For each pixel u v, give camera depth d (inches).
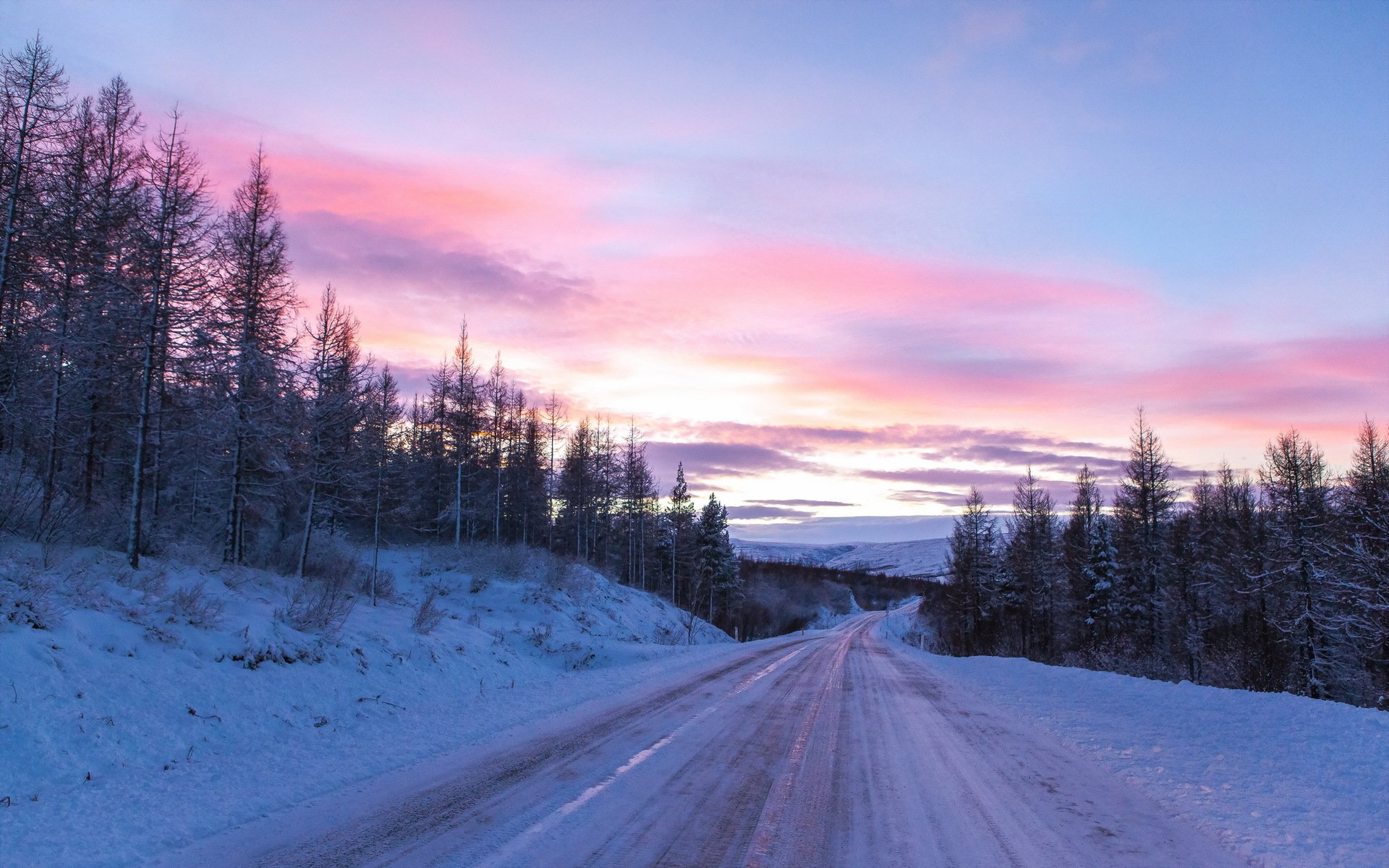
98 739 255.4
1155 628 1502.2
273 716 334.3
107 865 170.7
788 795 261.3
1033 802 260.4
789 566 5093.5
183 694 316.2
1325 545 1133.1
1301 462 1275.8
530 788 251.8
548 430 2491.4
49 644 295.4
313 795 235.5
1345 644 1134.4
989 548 2206.0
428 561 1423.5
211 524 966.4
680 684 596.4
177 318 602.5
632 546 2496.3
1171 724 405.7
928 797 264.5
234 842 190.2
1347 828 224.2
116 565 490.3
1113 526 1753.2
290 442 823.1
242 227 765.3
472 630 725.3
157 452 712.4
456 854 186.4
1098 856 204.4
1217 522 1699.1
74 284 681.0
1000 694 600.7
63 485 657.6
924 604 3297.2
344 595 633.6
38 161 630.5
